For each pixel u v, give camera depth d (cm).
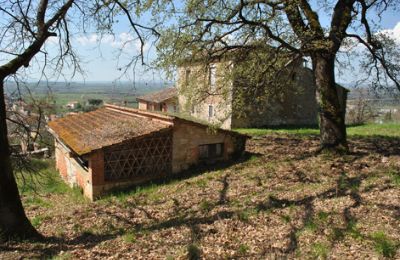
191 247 712
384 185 955
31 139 1120
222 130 1658
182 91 1328
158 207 1124
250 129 2927
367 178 1046
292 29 1202
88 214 1145
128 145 1473
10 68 848
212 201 1081
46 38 912
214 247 722
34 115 1105
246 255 674
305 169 1259
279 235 744
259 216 867
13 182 877
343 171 1171
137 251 756
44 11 903
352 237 676
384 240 638
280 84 1352
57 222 1090
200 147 1666
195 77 1297
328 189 997
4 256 773
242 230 800
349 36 1314
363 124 3309
